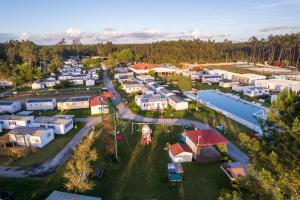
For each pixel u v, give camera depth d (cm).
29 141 4244
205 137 3972
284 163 1433
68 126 4991
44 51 16125
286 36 16762
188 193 2934
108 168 3491
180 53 19638
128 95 8050
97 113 6125
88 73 11894
